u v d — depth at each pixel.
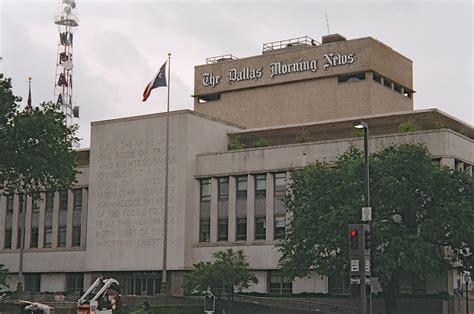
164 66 66.88
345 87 85.56
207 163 73.81
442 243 54.19
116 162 77.12
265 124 89.75
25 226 85.06
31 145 59.19
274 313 60.81
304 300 66.12
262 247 69.88
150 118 75.75
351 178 53.41
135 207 75.25
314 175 55.28
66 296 74.06
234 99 92.31
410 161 53.97
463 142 65.56
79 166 82.12
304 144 69.56
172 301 64.31
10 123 59.59
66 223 82.25
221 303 60.69
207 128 76.06
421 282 62.78
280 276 69.69
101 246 76.88
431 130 63.88
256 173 71.50
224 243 71.75
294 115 88.06
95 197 77.94
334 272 52.75
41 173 59.81
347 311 62.56
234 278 59.94
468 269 55.78
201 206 73.81
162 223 73.31
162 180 74.06
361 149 66.25
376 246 51.59
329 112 86.00
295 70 88.56
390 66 88.25
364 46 84.88
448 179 53.75
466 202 53.59
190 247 72.81
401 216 55.84
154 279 74.06
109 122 78.06
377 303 61.75
